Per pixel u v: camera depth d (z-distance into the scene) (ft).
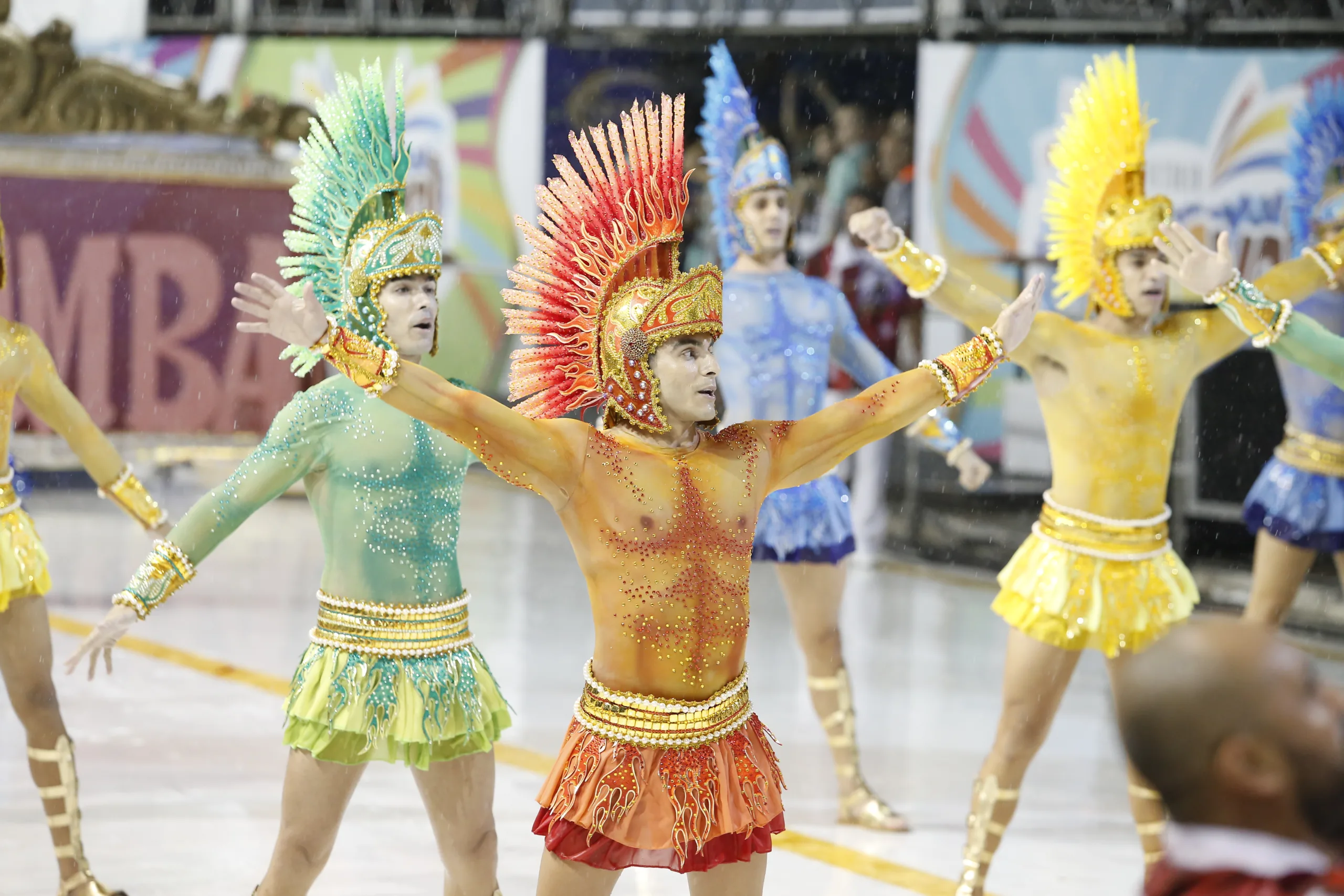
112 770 58.29
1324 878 16.26
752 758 32.12
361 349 30.71
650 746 31.27
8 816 52.85
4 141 134.82
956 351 34.55
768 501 57.26
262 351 139.95
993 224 117.60
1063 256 49.90
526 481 31.65
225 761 59.82
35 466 140.97
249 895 45.34
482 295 143.84
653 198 32.17
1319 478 64.75
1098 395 47.14
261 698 70.49
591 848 31.12
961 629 93.81
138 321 137.69
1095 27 114.21
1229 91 106.83
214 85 141.79
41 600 45.52
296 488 151.33
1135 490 47.16
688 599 31.55
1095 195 48.47
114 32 141.38
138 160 136.98
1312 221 69.21
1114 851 52.65
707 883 32.01
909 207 124.26
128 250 137.39
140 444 138.72
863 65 126.62
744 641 32.63
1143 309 47.62
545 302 32.94
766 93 130.41
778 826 32.48
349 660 37.60
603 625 31.91
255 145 139.44
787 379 60.95
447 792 38.47
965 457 61.46
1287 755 16.14
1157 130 108.17
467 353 144.46
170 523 49.83
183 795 55.42
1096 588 46.57
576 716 32.40
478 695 38.73
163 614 89.71
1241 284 44.50
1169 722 16.52
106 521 126.52
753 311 61.21
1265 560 66.54
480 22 142.61
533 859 49.49
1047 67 115.44
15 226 135.44
